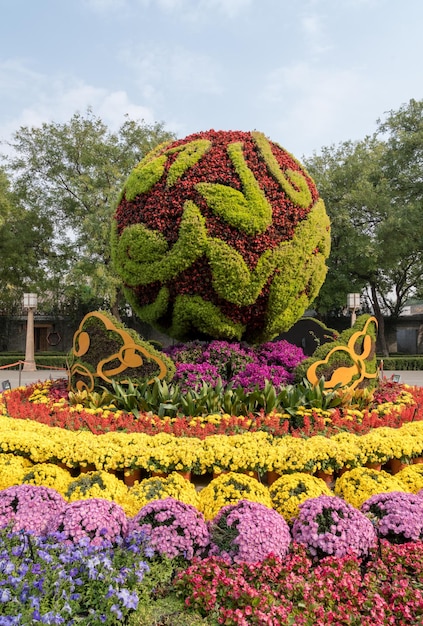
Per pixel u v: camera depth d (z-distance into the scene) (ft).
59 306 92.32
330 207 72.74
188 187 19.89
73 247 79.77
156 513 9.73
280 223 20.02
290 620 7.44
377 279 80.74
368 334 20.45
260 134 21.93
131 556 8.78
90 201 72.79
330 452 12.37
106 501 9.84
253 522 9.34
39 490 10.40
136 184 20.90
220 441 12.91
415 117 74.18
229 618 7.46
